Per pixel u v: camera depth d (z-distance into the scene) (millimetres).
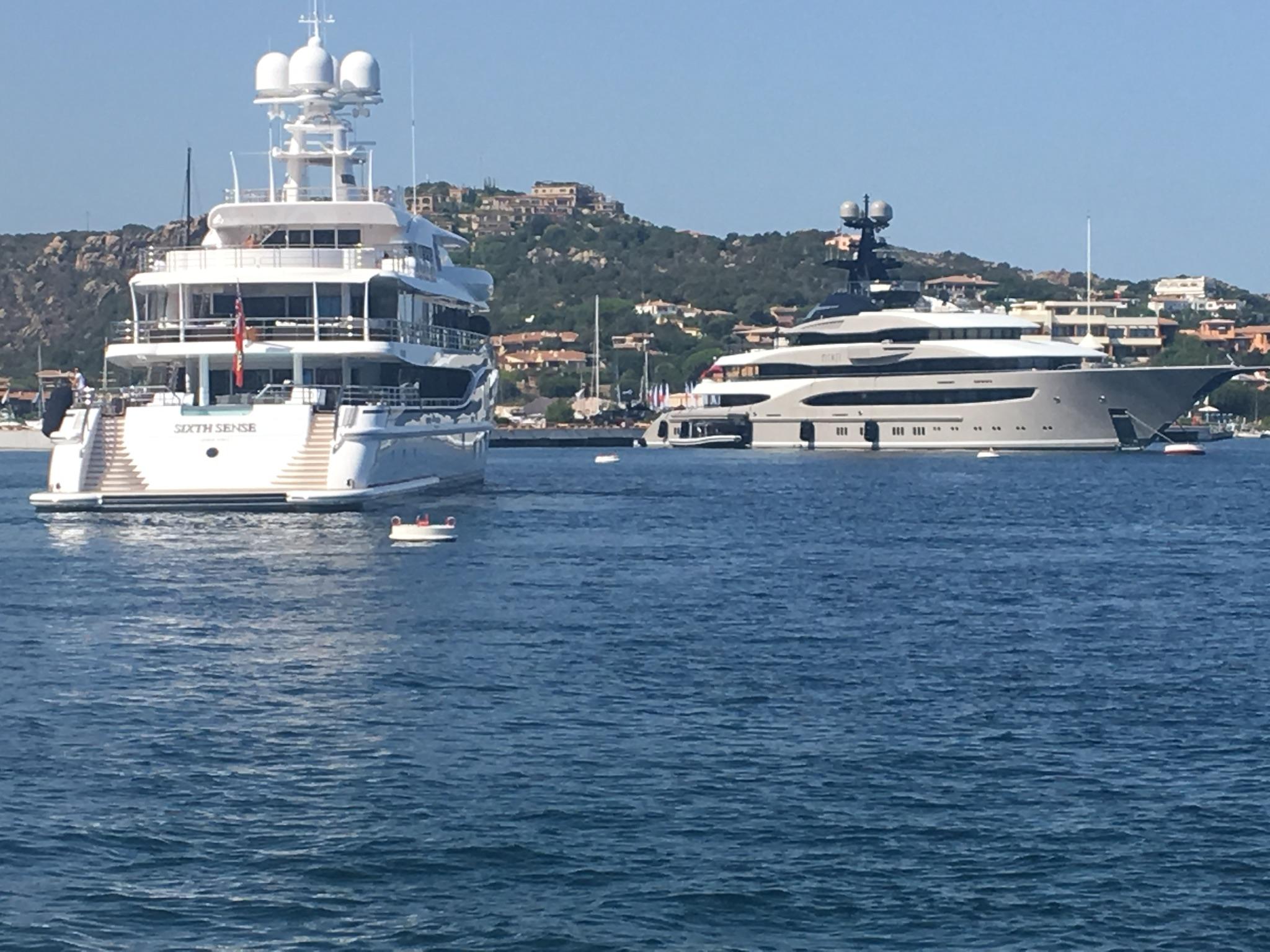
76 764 26734
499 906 21094
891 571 51969
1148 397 139250
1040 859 22641
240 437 59625
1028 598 45969
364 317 63781
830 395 152375
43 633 37812
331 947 19969
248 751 27547
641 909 21000
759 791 25500
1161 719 30281
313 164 75250
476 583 46594
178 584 45312
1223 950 19922
